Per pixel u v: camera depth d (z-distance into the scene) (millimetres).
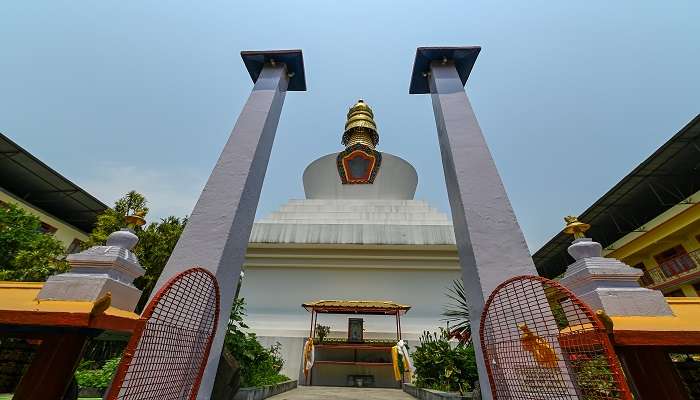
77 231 19203
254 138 4504
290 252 15508
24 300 2719
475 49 5414
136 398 2324
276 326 13992
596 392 2547
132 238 3430
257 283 15219
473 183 3992
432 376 7902
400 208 17578
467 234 3721
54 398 2652
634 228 19766
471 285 3609
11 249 11203
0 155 14547
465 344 9227
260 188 4621
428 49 5449
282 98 5480
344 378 12055
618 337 2480
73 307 2586
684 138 13352
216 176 4168
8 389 3953
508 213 3762
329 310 12766
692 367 3441
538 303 2898
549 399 2682
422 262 15211
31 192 17188
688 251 16094
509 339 3023
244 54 5598
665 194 16891
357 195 20812
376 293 14914
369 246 15125
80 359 2848
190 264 3520
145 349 2422
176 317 3104
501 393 2910
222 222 3797
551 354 2779
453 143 4344
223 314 3559
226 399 5121
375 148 22984
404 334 13477
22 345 4156
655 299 2883
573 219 3641
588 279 3088
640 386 2838
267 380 8258
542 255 23266
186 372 2889
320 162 21875
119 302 3014
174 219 15172
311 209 17875
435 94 5191
